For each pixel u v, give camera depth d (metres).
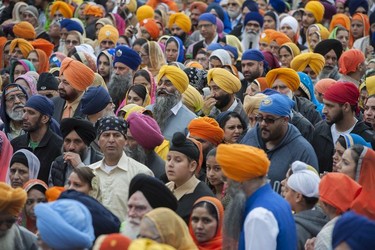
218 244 16.67
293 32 37.84
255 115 23.11
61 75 24.69
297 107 24.84
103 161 19.75
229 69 28.55
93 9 39.66
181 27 37.78
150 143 20.80
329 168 22.50
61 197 16.16
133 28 37.47
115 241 13.02
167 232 14.41
